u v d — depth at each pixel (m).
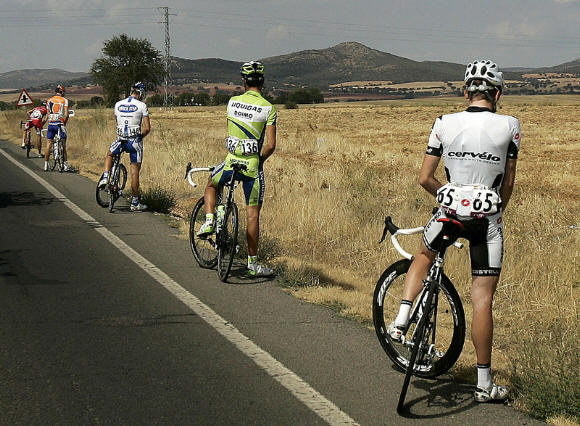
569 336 5.32
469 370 4.83
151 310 6.02
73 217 10.74
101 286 6.79
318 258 8.80
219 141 26.09
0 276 7.12
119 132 11.19
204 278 7.20
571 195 14.47
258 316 5.91
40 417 3.91
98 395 4.22
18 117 36.19
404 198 12.12
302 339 5.34
